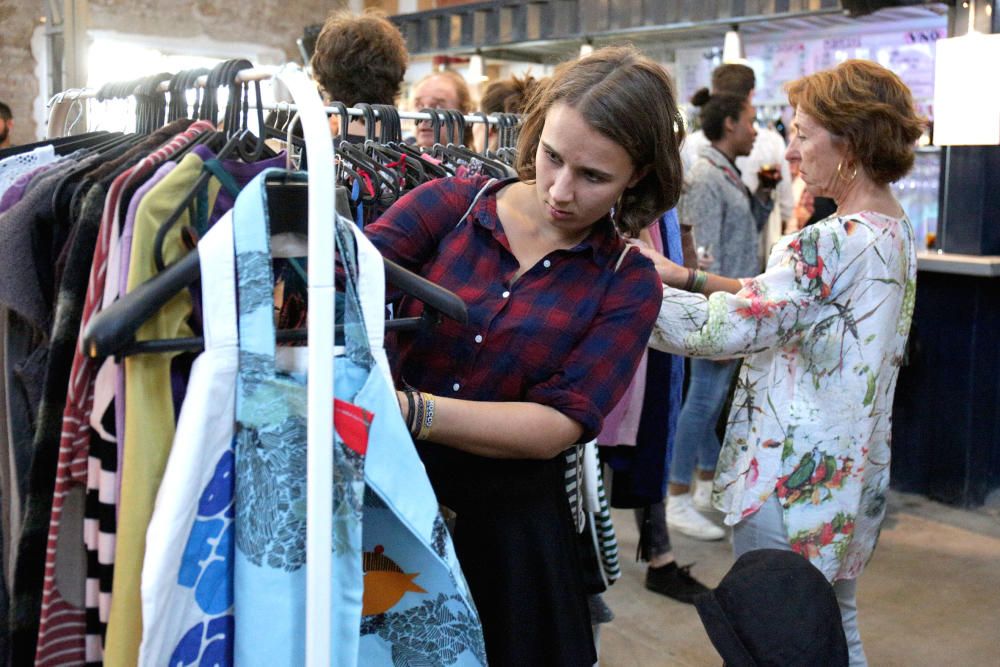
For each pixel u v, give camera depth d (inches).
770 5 172.9
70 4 106.7
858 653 77.6
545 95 50.2
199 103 55.3
